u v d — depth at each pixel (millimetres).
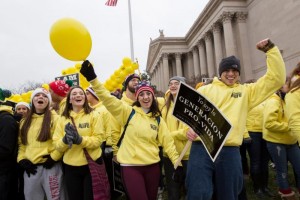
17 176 4262
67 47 3312
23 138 4020
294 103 3492
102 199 3805
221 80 3553
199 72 47781
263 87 3277
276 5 28141
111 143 4406
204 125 3199
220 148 2963
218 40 37125
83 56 3430
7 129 3947
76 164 3891
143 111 3881
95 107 5152
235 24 34906
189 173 3309
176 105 3422
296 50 25203
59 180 4062
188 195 3303
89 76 3479
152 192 3715
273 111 4562
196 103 3279
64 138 3652
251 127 5734
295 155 4621
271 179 6566
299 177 4578
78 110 4207
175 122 4535
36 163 3959
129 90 4840
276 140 4652
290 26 26031
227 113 3307
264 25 30438
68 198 3986
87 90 5391
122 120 3801
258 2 31531
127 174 3598
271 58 3135
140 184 3543
